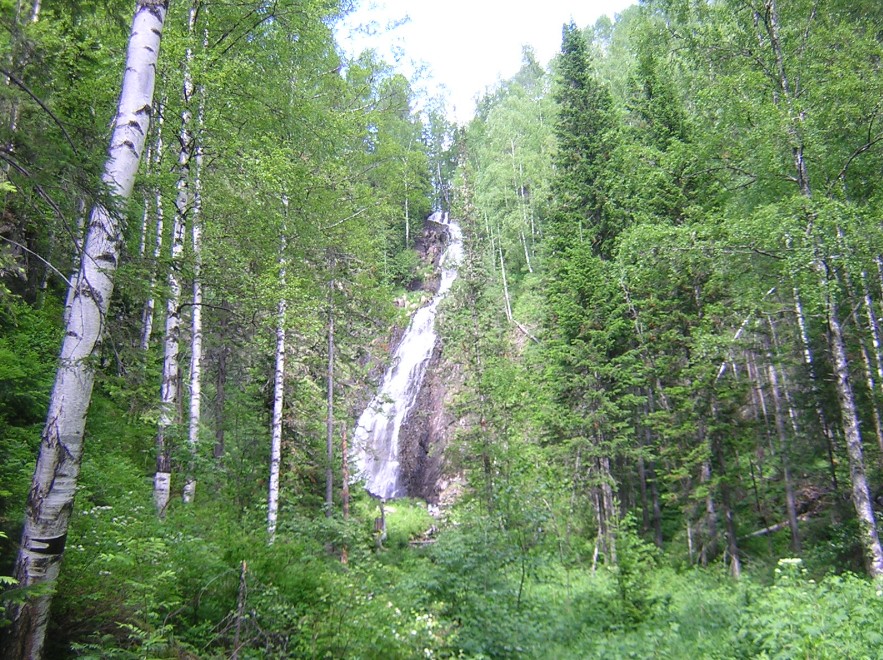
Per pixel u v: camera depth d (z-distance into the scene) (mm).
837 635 6547
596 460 19938
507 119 49438
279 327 13773
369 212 17094
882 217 11891
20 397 7473
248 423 17906
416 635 7512
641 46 20953
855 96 12719
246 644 5492
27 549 4418
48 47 5996
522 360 29250
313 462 18984
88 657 4148
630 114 24812
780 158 13406
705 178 17281
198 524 8750
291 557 8094
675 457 17875
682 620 9711
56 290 12125
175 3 12172
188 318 14531
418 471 32938
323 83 16359
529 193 44188
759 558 16750
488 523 10969
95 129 5461
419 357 37219
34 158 4711
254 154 12148
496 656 8422
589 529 20750
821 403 15430
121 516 6867
